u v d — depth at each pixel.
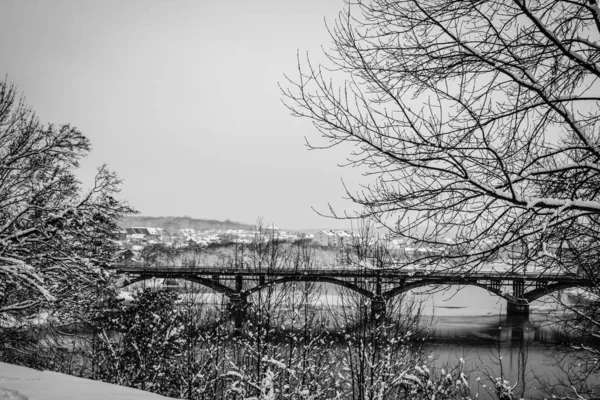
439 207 4.71
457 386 9.68
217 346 16.91
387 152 4.60
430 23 4.77
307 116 4.87
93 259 16.73
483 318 48.88
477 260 4.70
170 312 19.64
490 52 4.73
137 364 18.20
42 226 14.95
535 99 4.83
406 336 11.73
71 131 16.70
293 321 15.66
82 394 7.64
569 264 5.35
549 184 5.22
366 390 10.71
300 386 12.77
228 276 46.75
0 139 16.28
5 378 8.90
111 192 16.89
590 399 7.52
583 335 6.95
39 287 13.10
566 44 4.69
